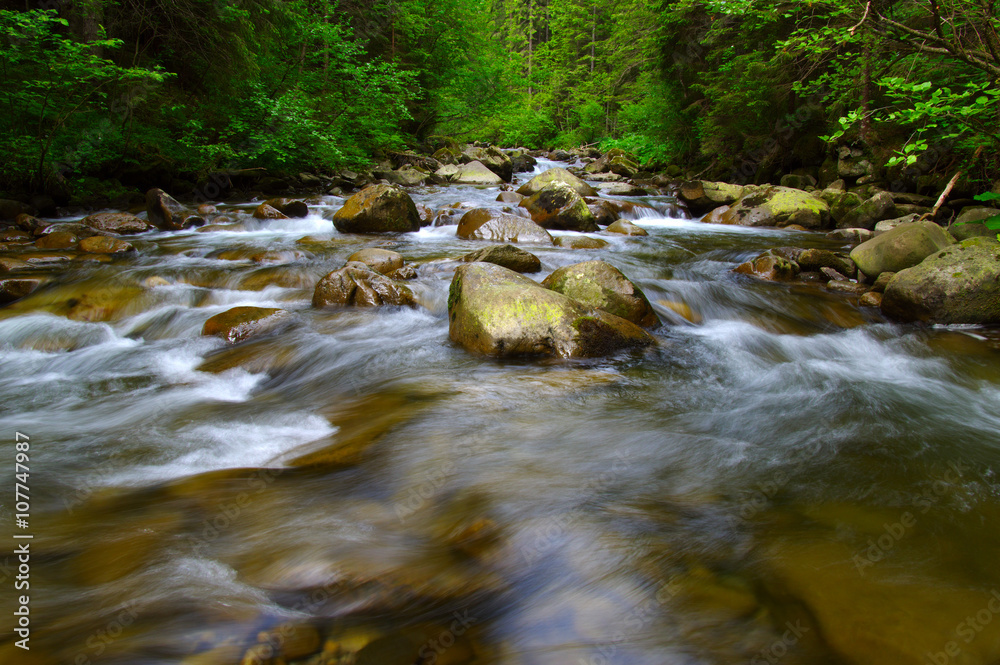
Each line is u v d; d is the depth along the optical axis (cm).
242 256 750
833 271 709
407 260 727
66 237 785
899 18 762
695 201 1299
